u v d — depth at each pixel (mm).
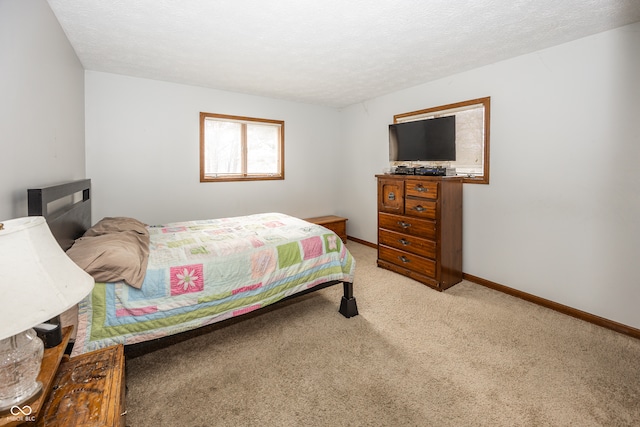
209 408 1622
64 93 2379
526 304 2869
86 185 2701
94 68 3238
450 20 2201
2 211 1323
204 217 4133
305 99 4676
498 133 3098
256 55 2871
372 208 4816
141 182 3658
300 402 1665
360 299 2973
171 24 2252
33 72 1698
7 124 1375
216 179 4184
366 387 1776
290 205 4918
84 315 1600
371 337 2305
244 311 2131
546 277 2820
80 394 997
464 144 3471
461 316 2629
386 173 3859
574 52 2537
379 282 3402
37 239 813
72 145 2662
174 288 1862
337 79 3639
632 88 2264
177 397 1697
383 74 3453
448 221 3207
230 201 4340
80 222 2400
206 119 4086
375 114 4602
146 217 3721
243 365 1978
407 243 3469
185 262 1980
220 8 2023
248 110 4363
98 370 1123
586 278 2566
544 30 2361
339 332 2375
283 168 4781
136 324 1724
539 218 2842
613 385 1780
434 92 3691
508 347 2170
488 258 3273
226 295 2051
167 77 3561
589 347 2166
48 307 749
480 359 2033
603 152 2422
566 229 2668
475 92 3266
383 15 2125
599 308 2502
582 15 2129
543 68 2734
